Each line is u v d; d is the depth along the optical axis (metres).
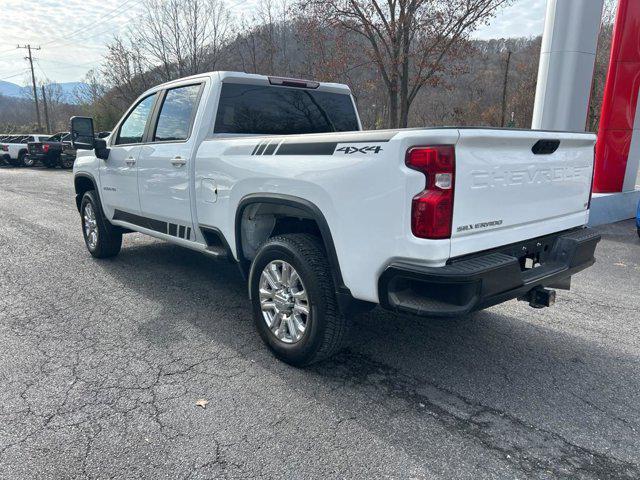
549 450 2.63
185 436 2.71
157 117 4.93
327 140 3.10
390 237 2.76
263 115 4.62
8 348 3.77
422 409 2.99
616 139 9.66
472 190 2.76
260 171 3.53
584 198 3.86
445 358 3.68
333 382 3.30
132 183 5.20
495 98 39.81
